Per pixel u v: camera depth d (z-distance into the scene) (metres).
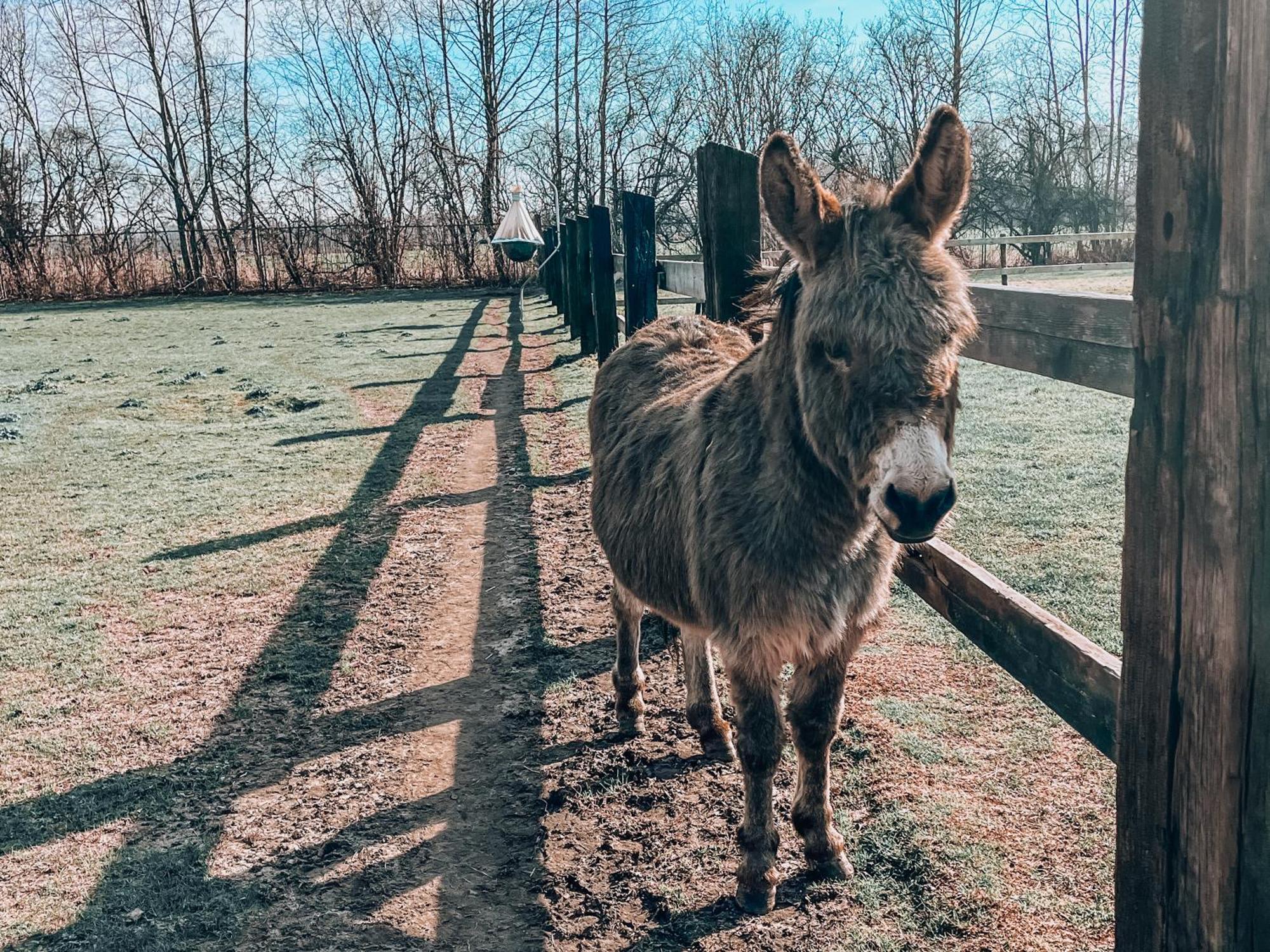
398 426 9.16
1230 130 1.10
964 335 2.02
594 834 2.87
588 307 12.30
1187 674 1.28
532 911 2.55
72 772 3.35
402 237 28.97
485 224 29.00
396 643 4.39
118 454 8.06
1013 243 16.81
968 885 2.44
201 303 24.95
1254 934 1.23
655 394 3.38
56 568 5.42
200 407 10.13
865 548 2.39
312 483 7.14
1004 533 4.89
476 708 3.74
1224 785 1.24
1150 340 1.27
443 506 6.58
